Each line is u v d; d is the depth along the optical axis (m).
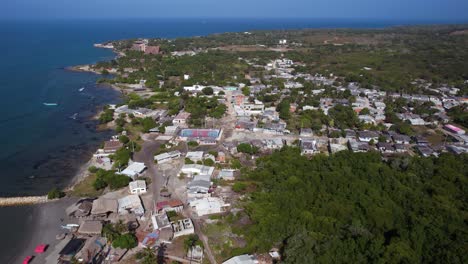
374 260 54.84
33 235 69.31
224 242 67.38
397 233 64.00
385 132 128.88
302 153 112.38
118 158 102.69
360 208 72.12
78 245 64.50
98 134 129.25
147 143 119.00
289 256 57.56
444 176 87.31
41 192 87.62
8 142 118.31
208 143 118.50
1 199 81.94
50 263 61.31
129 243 64.56
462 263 53.34
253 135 127.62
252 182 91.50
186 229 69.56
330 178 83.25
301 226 66.38
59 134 127.88
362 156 97.75
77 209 76.62
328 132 130.62
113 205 76.81
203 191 84.88
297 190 78.75
